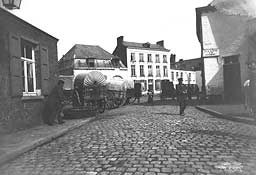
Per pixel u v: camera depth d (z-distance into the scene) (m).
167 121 9.70
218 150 4.95
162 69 55.19
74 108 14.42
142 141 6.03
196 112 13.01
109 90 18.73
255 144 5.38
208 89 17.38
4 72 7.21
